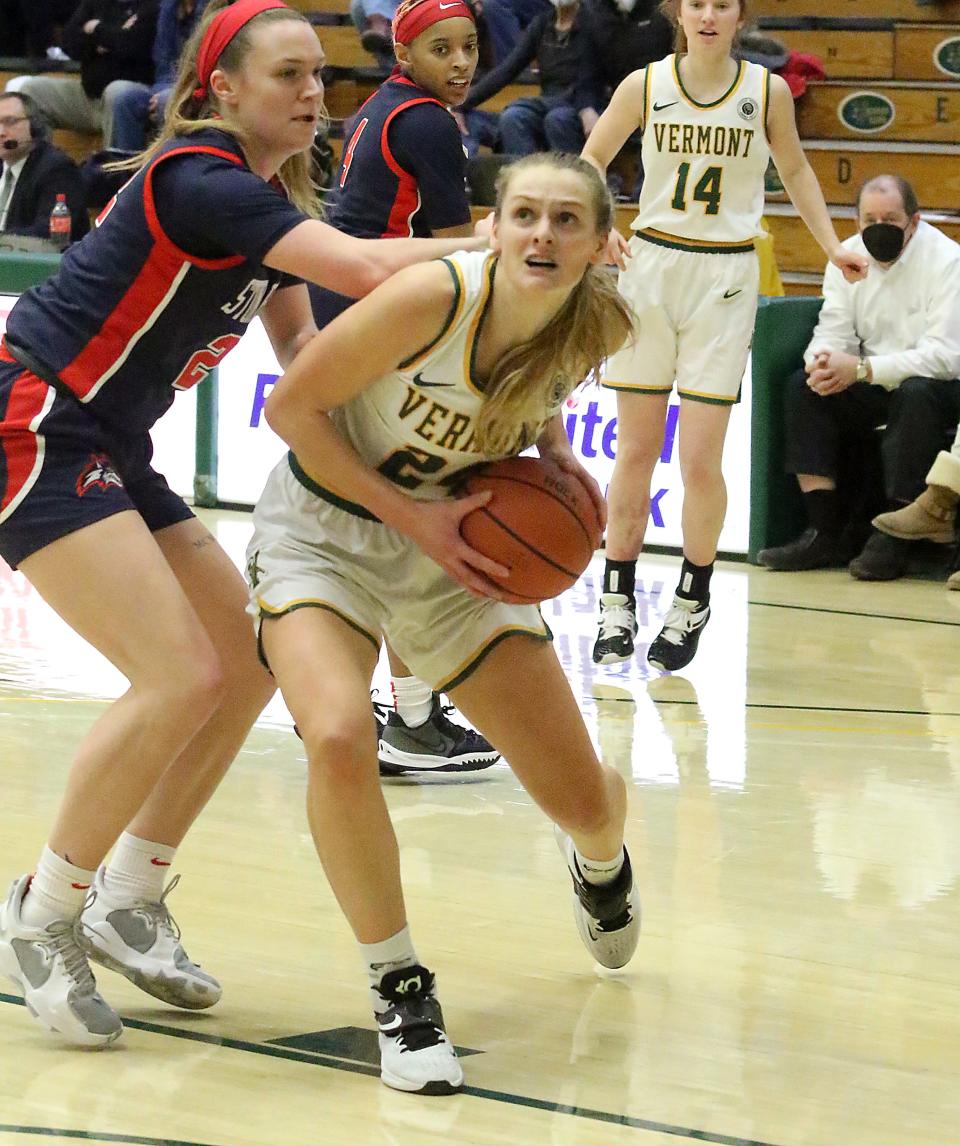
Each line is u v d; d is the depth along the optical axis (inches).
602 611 305.4
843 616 346.3
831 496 389.7
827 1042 152.6
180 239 141.9
